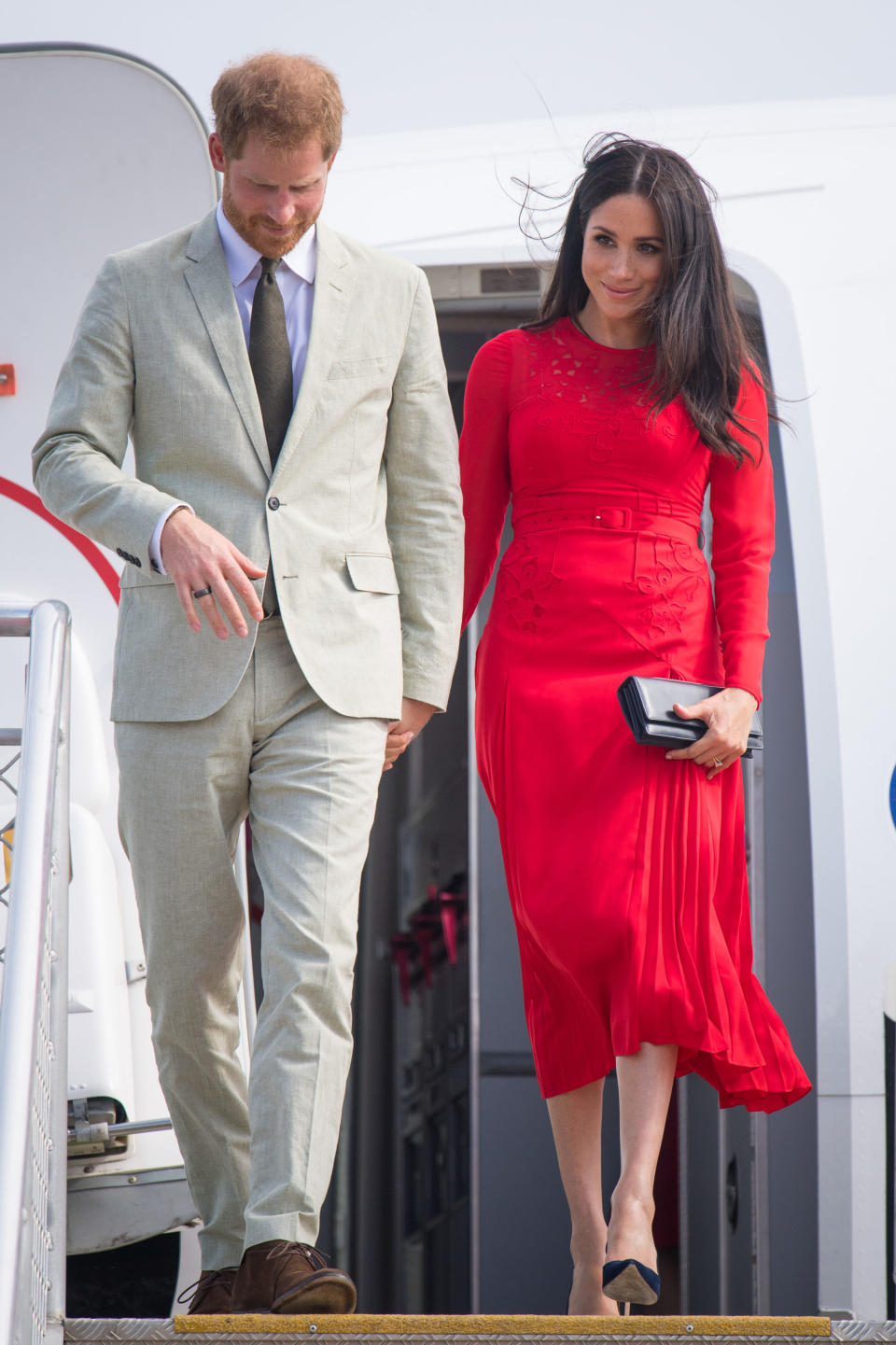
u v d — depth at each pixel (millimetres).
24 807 8719
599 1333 8789
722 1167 16328
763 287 15859
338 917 9367
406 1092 33844
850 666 15219
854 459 15531
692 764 10625
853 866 14945
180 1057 10203
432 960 33031
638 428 10906
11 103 15688
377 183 16516
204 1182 10438
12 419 15734
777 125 16453
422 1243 33156
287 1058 9109
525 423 11164
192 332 9734
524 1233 17375
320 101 9102
